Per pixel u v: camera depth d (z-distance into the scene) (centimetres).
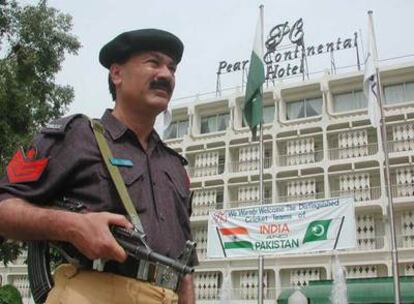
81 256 178
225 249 1661
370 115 1791
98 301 172
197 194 3694
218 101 3856
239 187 3581
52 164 184
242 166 3638
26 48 1406
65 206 182
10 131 1270
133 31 213
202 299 3372
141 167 201
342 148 3331
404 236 3005
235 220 1673
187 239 220
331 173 3281
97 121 198
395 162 3136
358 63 3497
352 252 2988
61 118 198
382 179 3102
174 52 218
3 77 1295
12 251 1352
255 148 3631
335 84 3484
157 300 178
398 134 3203
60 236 160
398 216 3084
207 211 3603
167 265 180
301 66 3697
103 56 221
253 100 1869
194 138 3878
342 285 2369
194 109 3947
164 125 1248
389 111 3234
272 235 1608
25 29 1409
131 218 181
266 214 1638
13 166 185
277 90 3628
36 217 163
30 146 189
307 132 3459
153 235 191
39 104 1410
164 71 212
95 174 185
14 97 1295
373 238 3064
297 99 3638
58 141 189
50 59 1452
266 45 3872
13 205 168
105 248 156
